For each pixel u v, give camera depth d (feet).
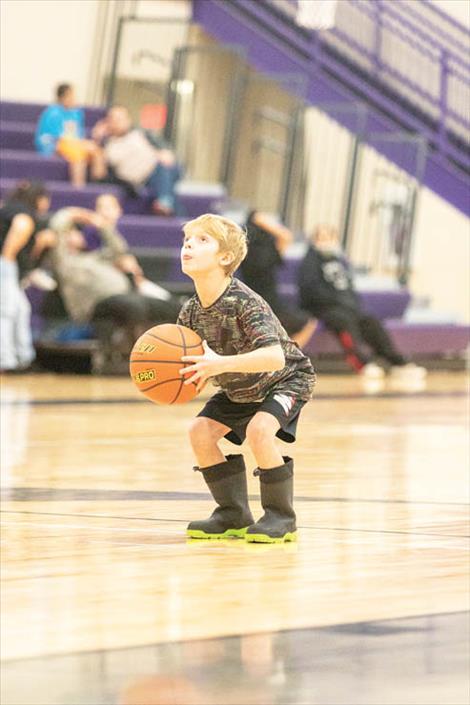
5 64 99.04
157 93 101.09
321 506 34.58
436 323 101.04
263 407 29.12
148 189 93.35
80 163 91.71
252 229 84.84
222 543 28.96
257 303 28.19
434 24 105.50
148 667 18.51
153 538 29.40
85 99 101.86
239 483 29.66
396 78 103.96
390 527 31.35
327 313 88.84
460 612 22.11
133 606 22.43
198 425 29.53
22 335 79.77
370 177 104.94
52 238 80.89
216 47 97.14
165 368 27.30
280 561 26.81
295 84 100.17
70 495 35.70
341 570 25.93
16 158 91.20
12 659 18.90
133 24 101.60
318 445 49.42
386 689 17.61
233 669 18.43
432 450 48.62
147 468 41.42
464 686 17.76
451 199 102.99
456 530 30.99
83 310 81.20
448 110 103.24
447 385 84.64
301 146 98.99
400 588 24.14
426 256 110.01
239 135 106.32
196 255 27.81
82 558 26.91
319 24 102.06
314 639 20.15
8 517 32.09
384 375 90.58
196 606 22.47
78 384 75.10
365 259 104.27
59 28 100.83
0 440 48.57
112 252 82.28
